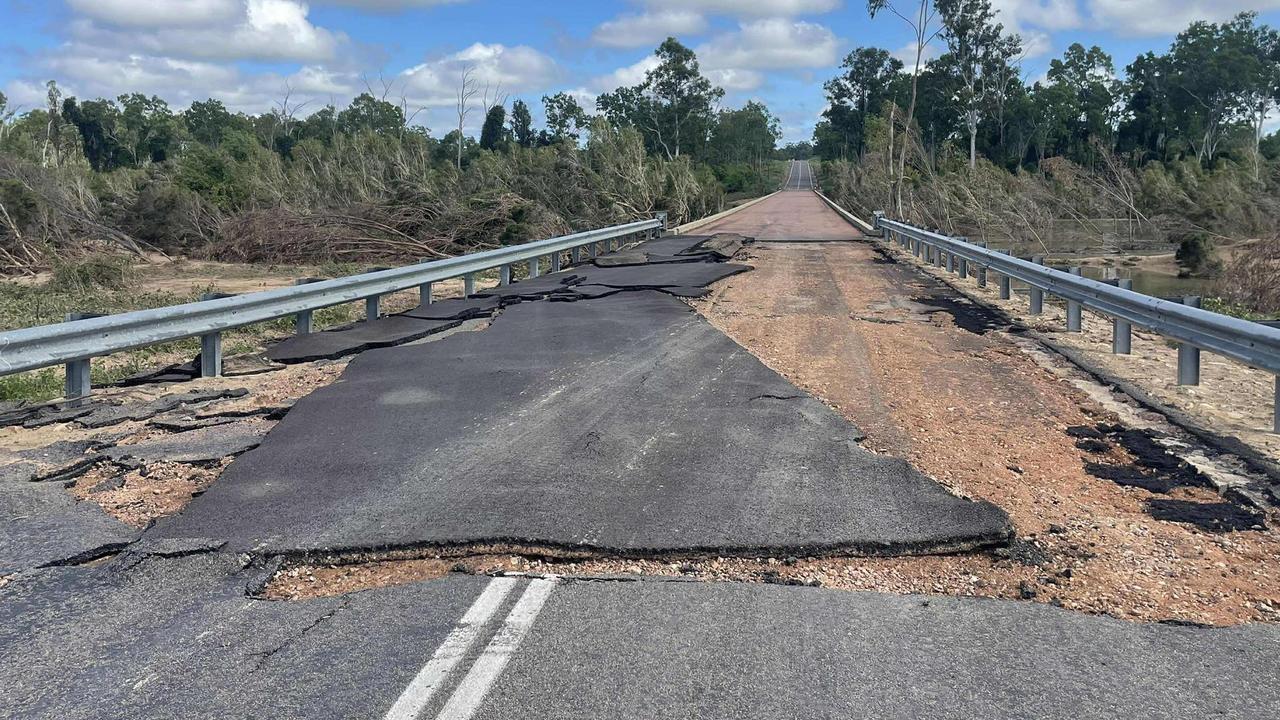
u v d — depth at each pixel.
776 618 4.36
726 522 5.45
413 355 10.59
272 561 5.01
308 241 27.06
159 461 6.79
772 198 94.00
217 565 4.97
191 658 4.02
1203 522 5.66
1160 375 9.73
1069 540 5.38
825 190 95.19
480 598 4.56
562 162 37.41
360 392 8.77
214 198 36.97
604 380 9.25
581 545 5.12
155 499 6.05
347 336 11.77
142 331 9.13
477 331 12.28
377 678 3.82
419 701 3.64
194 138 99.06
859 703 3.64
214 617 4.41
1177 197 38.44
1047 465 6.78
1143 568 5.00
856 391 8.98
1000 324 13.23
